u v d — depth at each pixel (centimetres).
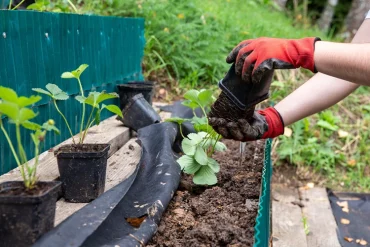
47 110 209
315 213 359
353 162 436
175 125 236
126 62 329
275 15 725
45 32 203
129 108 252
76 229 125
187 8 493
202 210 159
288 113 174
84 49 249
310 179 423
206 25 473
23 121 117
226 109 144
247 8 675
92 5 410
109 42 289
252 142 262
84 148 165
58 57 218
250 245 132
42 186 122
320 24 882
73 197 157
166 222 151
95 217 134
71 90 234
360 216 361
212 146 196
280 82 470
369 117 479
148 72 413
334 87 175
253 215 155
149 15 436
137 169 180
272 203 375
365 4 885
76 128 243
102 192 163
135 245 125
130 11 432
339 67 121
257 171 205
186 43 441
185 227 147
